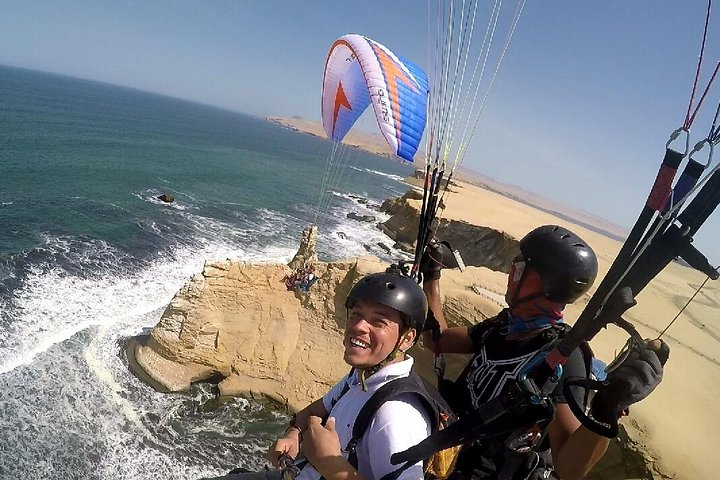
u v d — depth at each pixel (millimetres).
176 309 19812
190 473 16203
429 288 3877
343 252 45188
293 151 164125
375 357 2732
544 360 2525
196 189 58031
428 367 18188
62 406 17062
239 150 124062
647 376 1788
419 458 2232
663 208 1788
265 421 18938
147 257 31828
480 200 76438
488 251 45531
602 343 21266
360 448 2564
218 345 19844
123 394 18406
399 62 7496
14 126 71500
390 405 2529
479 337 3521
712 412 17703
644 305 30797
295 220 53906
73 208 37594
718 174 1658
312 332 21141
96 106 157125
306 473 3193
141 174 58188
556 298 2799
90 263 28359
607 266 45625
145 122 142375
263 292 21703
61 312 22234
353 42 7648
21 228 30812
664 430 15523
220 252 36812
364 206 76562
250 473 4613
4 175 42156
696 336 27062
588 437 2029
